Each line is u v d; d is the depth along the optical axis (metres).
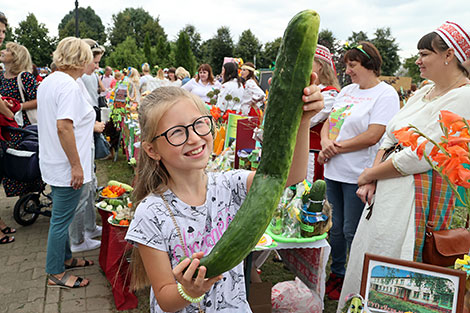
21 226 4.69
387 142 2.38
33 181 4.61
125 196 3.64
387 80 11.82
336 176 3.03
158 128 1.19
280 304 2.72
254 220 0.90
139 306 3.15
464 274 1.44
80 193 3.10
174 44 51.62
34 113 4.38
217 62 47.47
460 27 1.87
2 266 3.72
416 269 1.52
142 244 1.26
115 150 8.27
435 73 1.94
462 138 1.12
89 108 3.02
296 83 0.87
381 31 39.03
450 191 1.97
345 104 3.06
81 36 67.25
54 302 3.16
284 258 3.02
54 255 3.28
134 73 9.84
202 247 1.33
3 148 4.14
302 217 2.53
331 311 3.06
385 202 2.12
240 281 1.44
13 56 4.08
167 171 1.35
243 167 3.32
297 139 1.16
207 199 1.37
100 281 3.50
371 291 1.59
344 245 3.22
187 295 1.10
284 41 0.88
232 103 5.37
